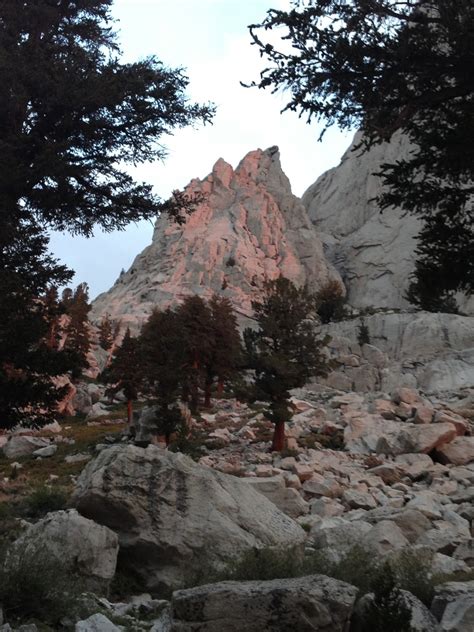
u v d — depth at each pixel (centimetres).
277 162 19238
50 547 1177
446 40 1048
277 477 2231
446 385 5778
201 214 17725
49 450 4141
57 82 1888
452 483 2564
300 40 1064
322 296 11212
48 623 925
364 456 3234
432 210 1169
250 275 15238
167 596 1236
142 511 1326
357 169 19888
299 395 5556
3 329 1984
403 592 870
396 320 9219
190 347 5459
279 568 1075
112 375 5747
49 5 2128
